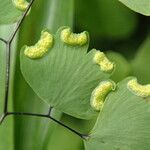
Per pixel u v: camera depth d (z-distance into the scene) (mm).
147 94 80
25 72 81
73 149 109
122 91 80
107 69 81
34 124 96
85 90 81
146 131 80
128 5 80
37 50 81
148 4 80
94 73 81
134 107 80
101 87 81
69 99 81
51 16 98
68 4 98
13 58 94
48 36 81
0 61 90
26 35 96
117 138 81
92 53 81
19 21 83
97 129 81
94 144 81
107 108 80
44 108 96
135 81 80
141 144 81
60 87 81
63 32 81
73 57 81
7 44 82
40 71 81
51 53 81
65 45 81
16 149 95
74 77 81
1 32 93
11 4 82
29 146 95
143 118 80
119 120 80
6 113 82
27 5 83
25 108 96
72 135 109
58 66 81
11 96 93
